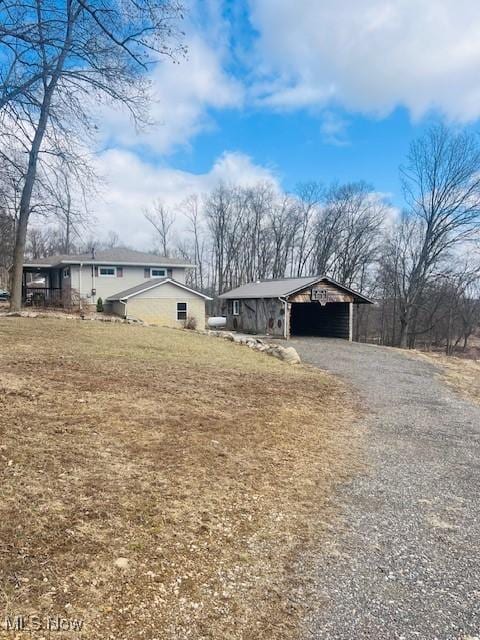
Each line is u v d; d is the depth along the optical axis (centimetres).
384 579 271
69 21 759
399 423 690
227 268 4253
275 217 4112
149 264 2577
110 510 311
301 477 432
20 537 260
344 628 223
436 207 2853
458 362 1623
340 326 2122
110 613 213
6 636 186
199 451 454
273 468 444
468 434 654
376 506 382
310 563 283
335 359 1409
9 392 544
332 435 589
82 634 196
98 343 1076
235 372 933
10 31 697
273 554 290
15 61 771
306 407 722
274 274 4112
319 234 3878
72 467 368
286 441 535
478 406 884
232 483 393
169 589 240
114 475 368
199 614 223
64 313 1956
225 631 212
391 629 225
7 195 1172
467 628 229
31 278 4209
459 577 278
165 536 292
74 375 693
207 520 322
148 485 361
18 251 1669
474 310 3519
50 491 321
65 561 247
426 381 1138
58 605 212
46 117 984
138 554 267
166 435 487
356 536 325
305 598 246
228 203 4228
